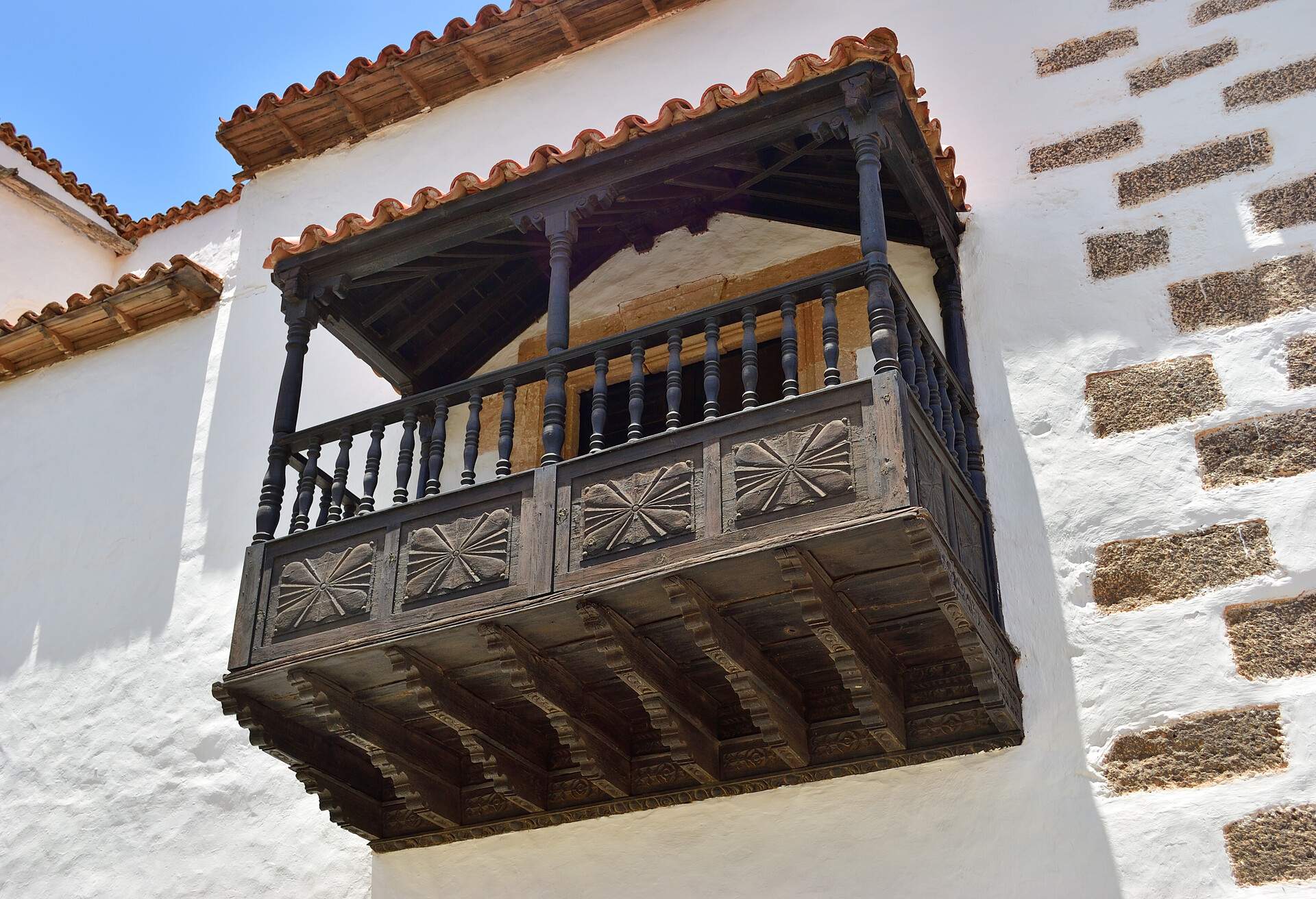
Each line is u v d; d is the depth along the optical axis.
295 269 7.73
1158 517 6.48
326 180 10.85
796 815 6.53
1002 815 6.13
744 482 5.92
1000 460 7.03
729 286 8.30
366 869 7.64
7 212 12.85
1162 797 5.88
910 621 6.19
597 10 9.94
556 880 6.93
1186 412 6.68
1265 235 6.96
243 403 10.06
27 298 12.77
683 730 6.47
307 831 8.05
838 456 5.79
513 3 9.99
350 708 6.73
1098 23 8.09
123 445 10.42
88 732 9.21
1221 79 7.54
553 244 7.10
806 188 8.09
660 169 7.02
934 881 6.11
